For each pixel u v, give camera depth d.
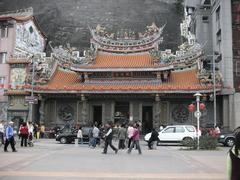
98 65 54.25
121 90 52.38
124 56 56.91
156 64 53.31
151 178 14.27
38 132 49.28
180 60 54.88
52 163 19.45
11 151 27.30
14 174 15.02
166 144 40.25
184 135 38.84
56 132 53.03
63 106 56.50
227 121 49.19
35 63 57.56
